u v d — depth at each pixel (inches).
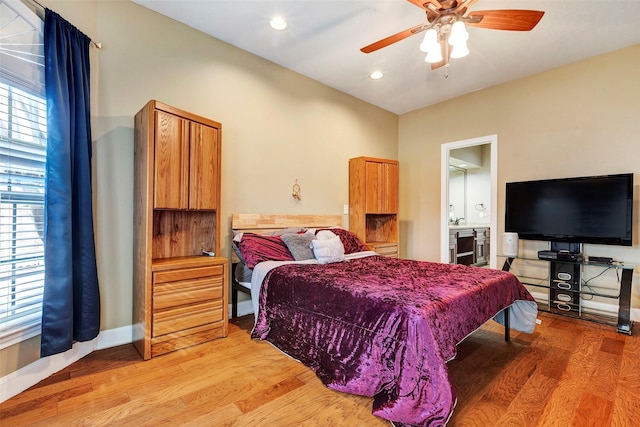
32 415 61.3
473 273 93.7
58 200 73.9
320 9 100.7
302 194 148.0
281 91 139.3
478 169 254.1
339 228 151.3
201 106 114.3
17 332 68.2
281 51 127.3
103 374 77.4
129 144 98.1
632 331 107.8
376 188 168.1
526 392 70.5
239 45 123.2
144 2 98.9
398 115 202.4
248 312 129.2
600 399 67.7
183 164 95.4
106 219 93.4
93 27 90.9
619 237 115.8
